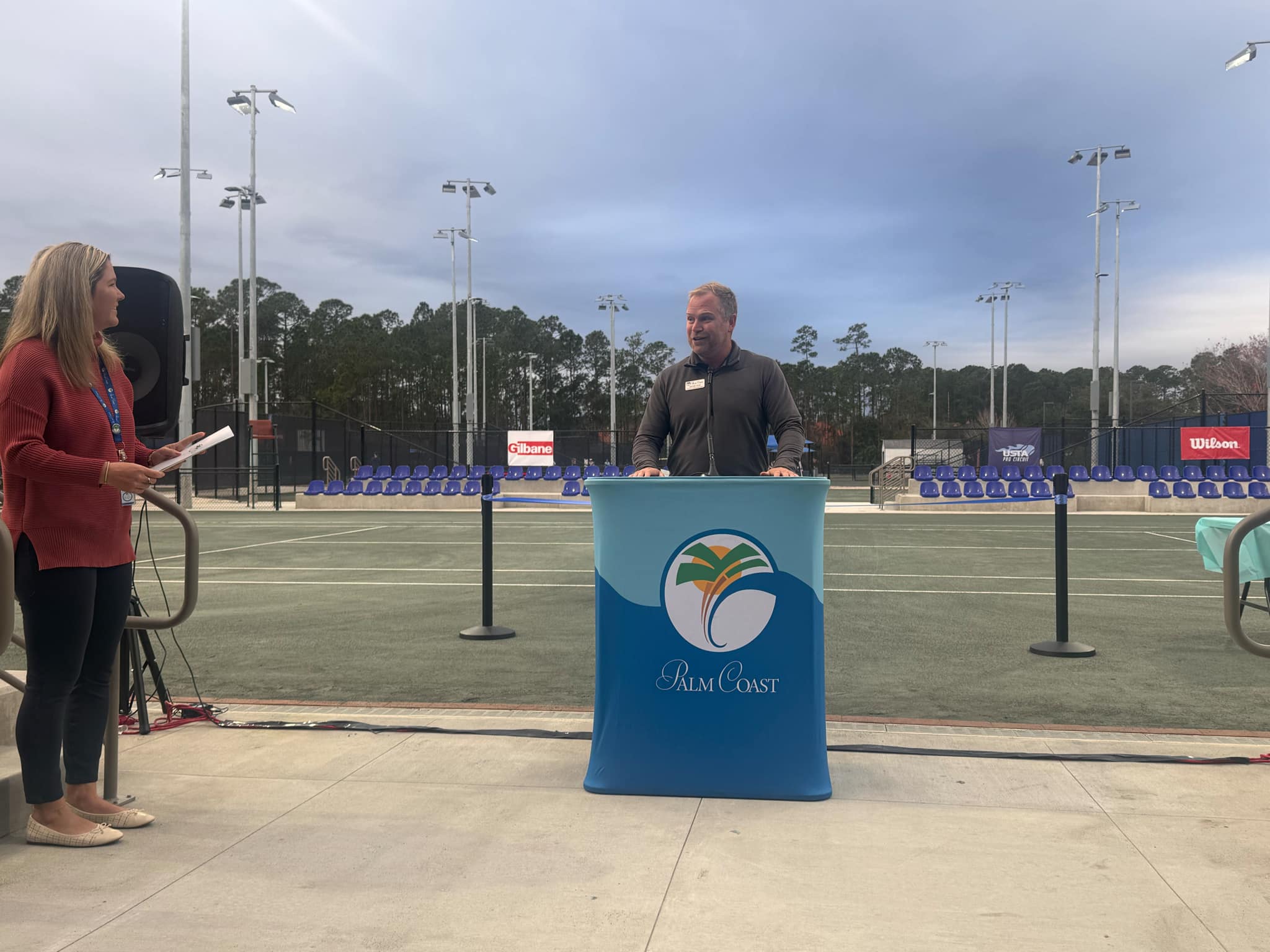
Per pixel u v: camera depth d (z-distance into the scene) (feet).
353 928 7.19
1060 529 19.71
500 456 176.96
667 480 10.05
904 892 7.76
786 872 8.18
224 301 355.77
